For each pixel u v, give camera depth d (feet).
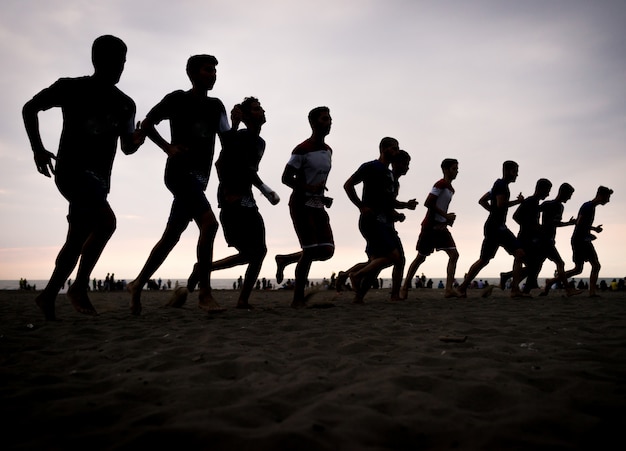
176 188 15.46
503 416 5.56
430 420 5.44
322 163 18.93
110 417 5.68
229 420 5.39
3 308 20.59
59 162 13.75
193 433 4.95
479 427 5.17
